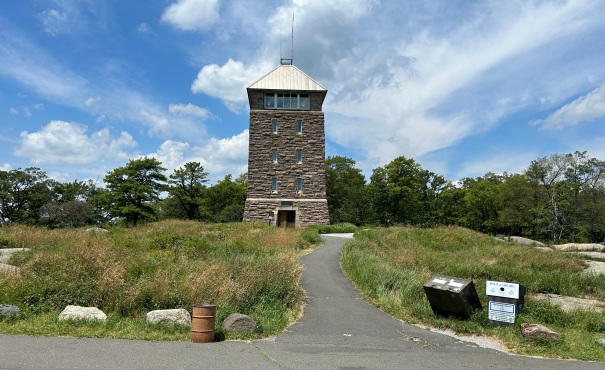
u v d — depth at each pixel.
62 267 12.54
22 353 7.47
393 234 33.47
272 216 47.19
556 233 56.41
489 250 27.23
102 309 10.55
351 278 17.48
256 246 21.56
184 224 38.50
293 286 13.47
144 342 8.55
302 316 11.84
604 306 14.62
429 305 12.84
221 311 10.47
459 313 11.68
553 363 8.48
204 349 8.29
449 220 80.12
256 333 9.73
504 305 11.19
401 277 15.38
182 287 11.31
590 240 65.19
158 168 61.97
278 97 48.97
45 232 24.64
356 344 9.42
